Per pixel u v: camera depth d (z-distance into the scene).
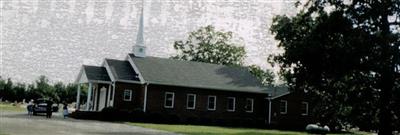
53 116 48.97
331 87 39.72
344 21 35.88
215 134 33.28
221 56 83.62
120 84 51.47
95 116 47.81
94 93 57.19
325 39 36.53
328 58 35.38
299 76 37.66
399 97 35.53
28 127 28.02
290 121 57.06
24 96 104.12
